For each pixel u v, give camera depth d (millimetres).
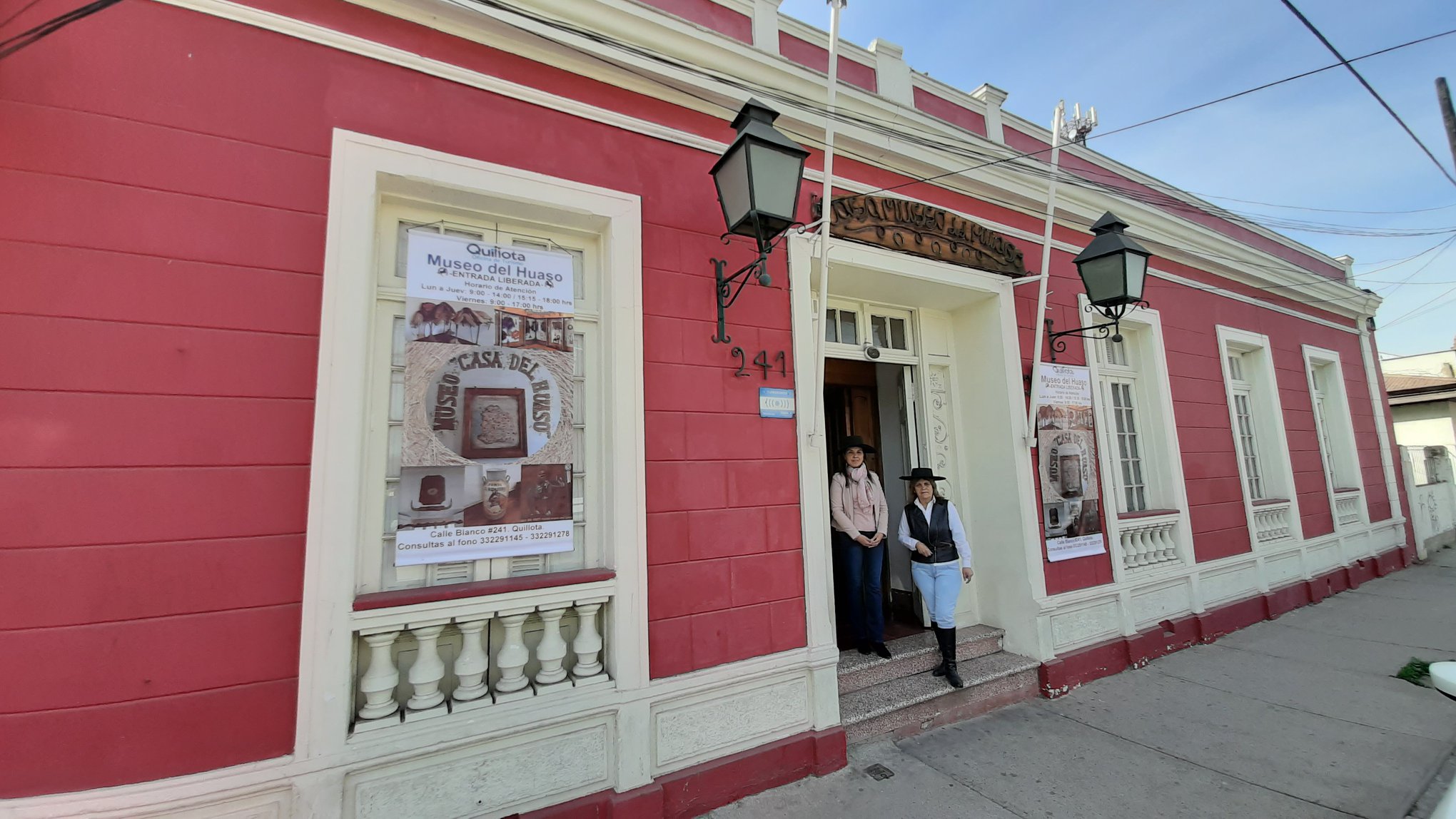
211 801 2182
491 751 2668
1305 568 7352
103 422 2188
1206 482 6379
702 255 3557
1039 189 5387
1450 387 13008
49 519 2100
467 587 2656
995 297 5062
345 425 2506
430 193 2865
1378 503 9258
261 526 2363
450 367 2855
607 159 3303
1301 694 4539
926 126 4625
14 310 2129
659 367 3314
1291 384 8078
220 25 2525
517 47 3104
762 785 3244
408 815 2486
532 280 3105
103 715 2104
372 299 2666
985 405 5117
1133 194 6508
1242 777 3375
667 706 3092
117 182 2299
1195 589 5914
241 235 2449
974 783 3324
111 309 2238
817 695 3512
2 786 1992
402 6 2838
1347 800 3125
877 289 4758
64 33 2303
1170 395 6234
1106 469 5438
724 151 3715
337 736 2373
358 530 2508
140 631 2168
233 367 2381
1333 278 9453
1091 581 5121
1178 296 6746
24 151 2203
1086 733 3939
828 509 4230
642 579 3059
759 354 3680
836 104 4133
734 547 3414
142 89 2375
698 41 3574
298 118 2604
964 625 5059
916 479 4473
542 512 2979
